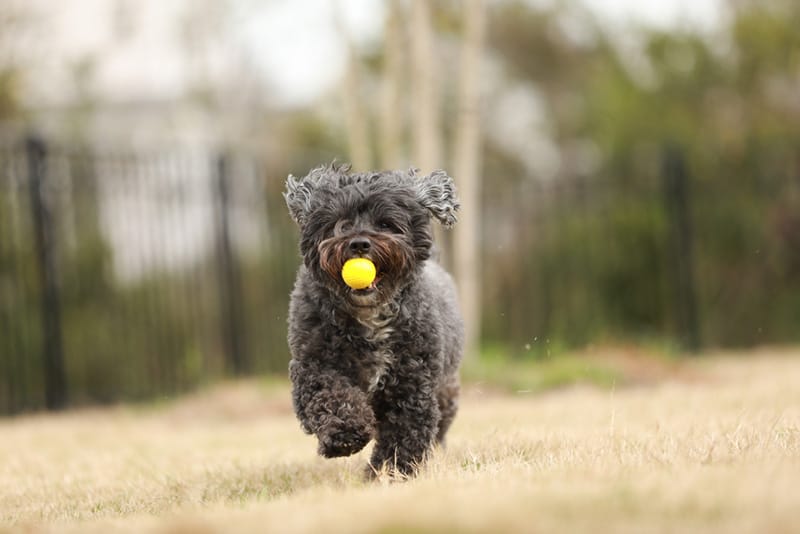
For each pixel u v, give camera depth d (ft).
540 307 56.49
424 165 40.75
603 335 51.01
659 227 55.67
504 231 58.03
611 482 13.29
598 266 56.18
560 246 55.88
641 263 56.13
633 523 10.62
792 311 58.49
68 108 59.26
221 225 43.65
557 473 14.66
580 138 83.46
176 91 90.17
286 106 83.46
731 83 61.16
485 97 86.53
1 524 15.89
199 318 47.62
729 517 10.91
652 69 63.21
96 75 63.57
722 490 12.01
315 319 18.97
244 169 46.91
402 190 20.34
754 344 58.54
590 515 10.99
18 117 52.85
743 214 57.93
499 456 19.29
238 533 11.08
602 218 56.75
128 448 27.07
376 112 68.59
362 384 19.13
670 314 55.62
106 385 44.98
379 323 18.80
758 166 58.95
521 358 47.91
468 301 40.88
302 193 20.81
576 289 56.13
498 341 56.03
